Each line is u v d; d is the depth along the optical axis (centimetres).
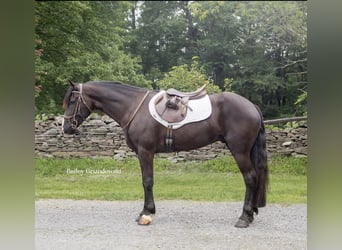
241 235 354
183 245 327
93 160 745
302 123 727
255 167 375
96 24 1054
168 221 403
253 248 320
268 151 728
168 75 1048
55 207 470
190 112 372
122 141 753
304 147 717
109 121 761
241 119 364
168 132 373
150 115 377
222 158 731
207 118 370
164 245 328
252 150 378
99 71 977
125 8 1184
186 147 381
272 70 1110
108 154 753
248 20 1198
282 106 1109
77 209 461
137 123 380
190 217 420
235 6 1241
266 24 1139
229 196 532
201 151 741
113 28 1129
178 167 725
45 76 920
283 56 1113
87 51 1030
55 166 724
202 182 641
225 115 370
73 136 759
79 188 597
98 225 390
